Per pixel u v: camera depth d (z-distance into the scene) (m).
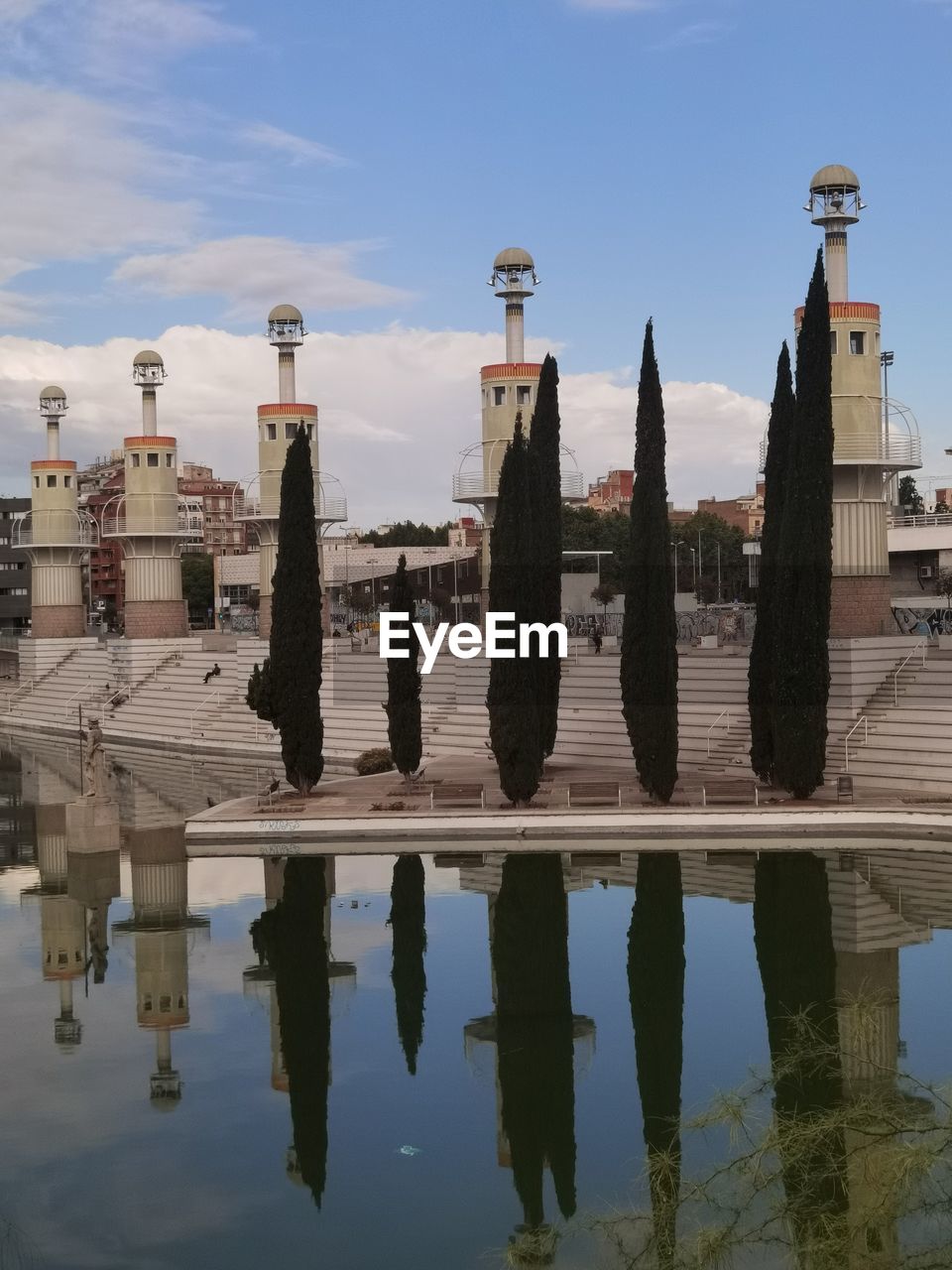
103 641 82.25
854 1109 9.64
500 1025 19.41
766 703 35.72
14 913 27.12
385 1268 12.25
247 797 39.44
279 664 38.16
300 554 38.19
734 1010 19.55
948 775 34.25
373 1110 16.23
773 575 35.69
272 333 62.47
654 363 34.69
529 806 34.47
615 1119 15.68
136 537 72.31
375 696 54.72
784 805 32.91
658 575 33.91
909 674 39.06
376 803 35.94
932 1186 9.09
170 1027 19.55
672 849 31.16
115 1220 13.36
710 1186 11.78
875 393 41.22
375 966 22.64
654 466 33.78
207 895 28.36
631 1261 10.15
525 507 34.31
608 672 45.78
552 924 25.11
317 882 29.34
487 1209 13.45
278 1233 12.97
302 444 38.19
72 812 33.06
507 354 53.06
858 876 27.42
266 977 22.09
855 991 19.73
